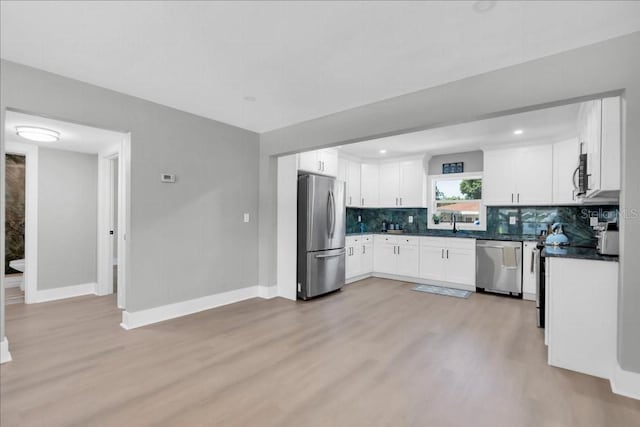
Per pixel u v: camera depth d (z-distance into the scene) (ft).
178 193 11.39
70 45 7.12
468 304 13.32
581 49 6.98
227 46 7.14
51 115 8.48
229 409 6.07
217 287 12.73
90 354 8.38
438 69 8.11
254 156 14.19
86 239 14.99
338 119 11.43
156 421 5.70
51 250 13.98
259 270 14.42
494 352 8.63
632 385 6.52
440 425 5.63
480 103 8.33
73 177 14.65
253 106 10.93
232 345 9.04
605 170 7.28
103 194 14.76
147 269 10.59
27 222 13.37
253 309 12.44
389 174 19.52
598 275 7.35
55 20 6.19
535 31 6.45
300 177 14.25
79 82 8.96
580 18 6.01
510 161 15.57
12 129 11.52
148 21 6.23
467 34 6.59
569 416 5.89
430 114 9.20
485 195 16.24
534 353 8.59
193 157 11.82
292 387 6.85
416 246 17.49
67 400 6.31
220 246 12.78
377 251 18.99
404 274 17.90
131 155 10.12
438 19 6.11
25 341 9.21
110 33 6.64
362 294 14.97
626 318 6.56
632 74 6.46
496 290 14.84
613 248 7.64
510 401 6.36
